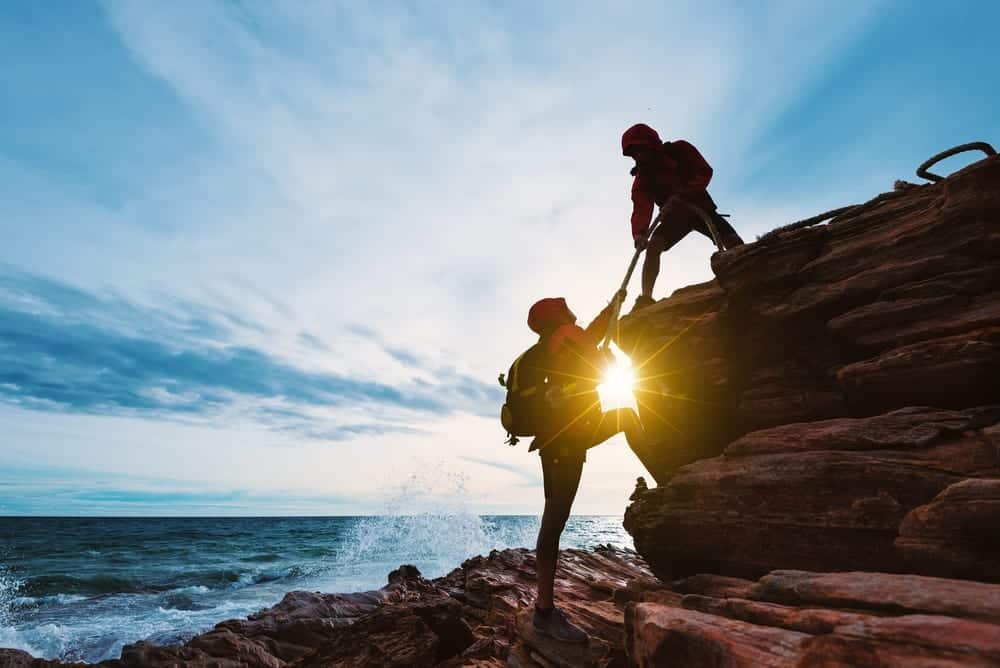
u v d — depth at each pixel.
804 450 2.78
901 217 3.11
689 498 3.21
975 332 2.57
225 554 32.78
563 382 3.12
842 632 1.54
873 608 1.70
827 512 2.54
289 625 6.03
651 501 3.50
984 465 2.18
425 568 16.94
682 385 3.90
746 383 3.69
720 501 3.02
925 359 2.65
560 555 6.30
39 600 16.17
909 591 1.64
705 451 3.80
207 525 91.69
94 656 9.62
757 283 3.54
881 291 3.02
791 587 2.01
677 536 3.23
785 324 3.43
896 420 2.56
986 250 2.72
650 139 4.42
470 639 4.18
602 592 4.66
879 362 2.83
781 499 2.73
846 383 2.99
